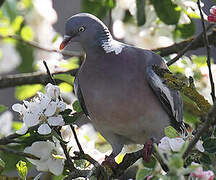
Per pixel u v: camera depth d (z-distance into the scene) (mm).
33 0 12289
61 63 11984
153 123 10078
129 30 12492
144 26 12102
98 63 9906
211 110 7609
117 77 9812
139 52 10211
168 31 12227
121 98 9820
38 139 9531
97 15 11867
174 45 12195
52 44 12453
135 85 9859
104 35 10055
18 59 13031
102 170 9133
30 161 9375
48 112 9219
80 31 10039
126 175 11031
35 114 9250
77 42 10367
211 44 11945
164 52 12164
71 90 11828
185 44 12164
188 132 8977
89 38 10008
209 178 7469
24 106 9383
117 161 10836
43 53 12883
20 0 12289
